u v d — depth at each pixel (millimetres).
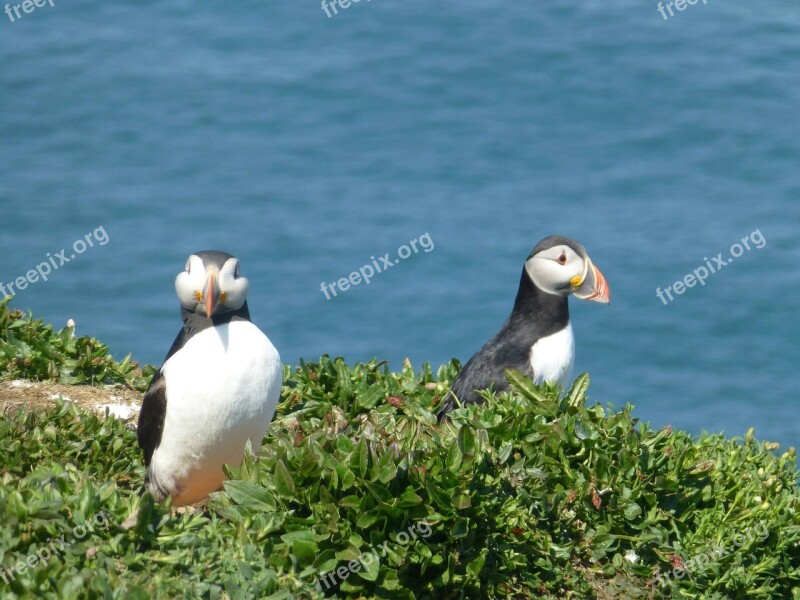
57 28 37406
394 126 32188
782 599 7648
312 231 27953
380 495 6496
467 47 35844
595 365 24453
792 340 24734
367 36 36719
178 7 39000
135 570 5766
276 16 38156
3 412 8367
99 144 31875
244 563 5922
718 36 36062
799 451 21500
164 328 25359
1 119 32812
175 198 29469
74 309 25797
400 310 25344
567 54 35312
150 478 7520
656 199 28953
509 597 6922
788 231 27781
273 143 31703
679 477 7684
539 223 28000
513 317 9867
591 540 7332
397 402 9258
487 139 31484
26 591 5434
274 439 8156
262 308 25391
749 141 31172
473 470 6848
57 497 6000
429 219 28250
